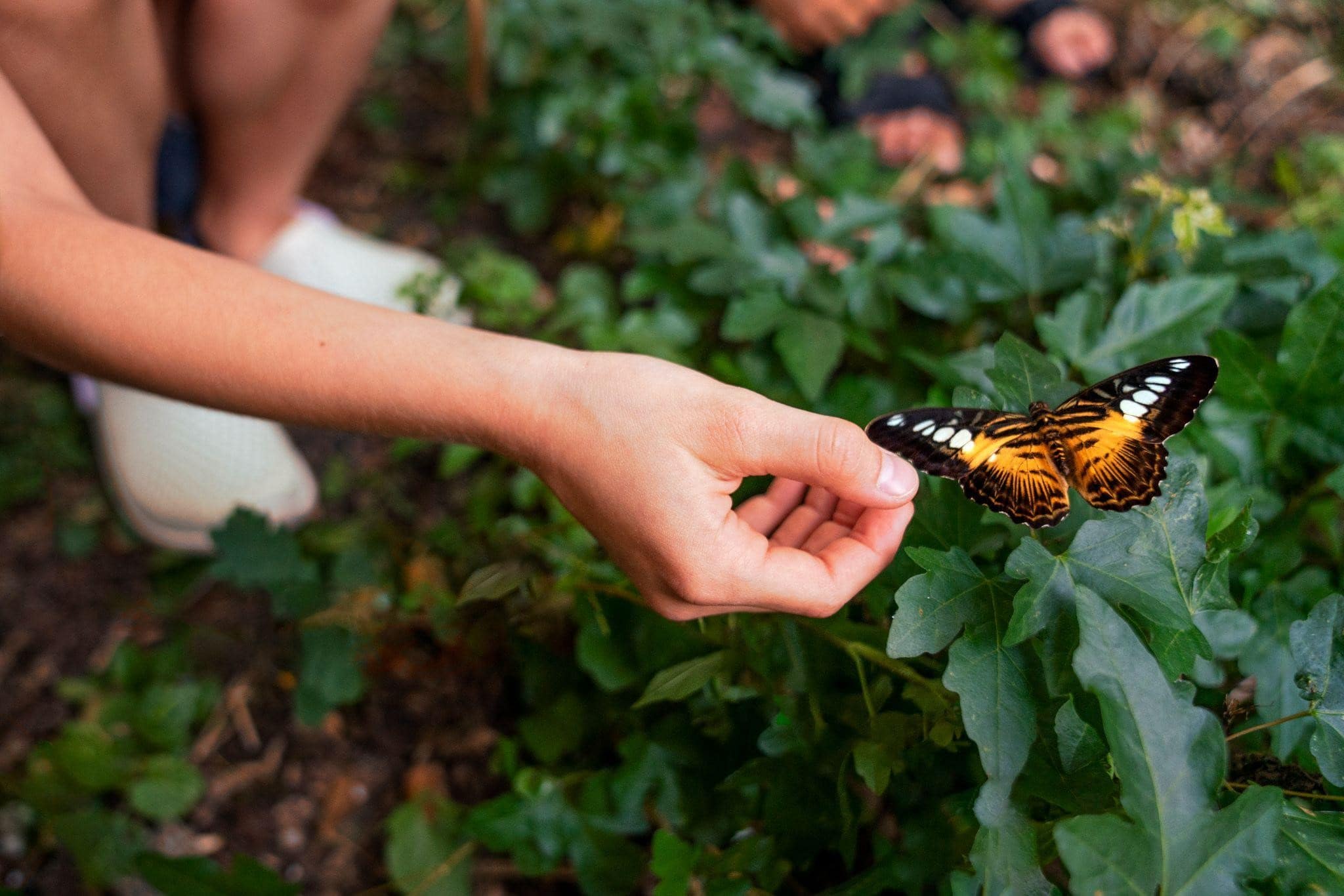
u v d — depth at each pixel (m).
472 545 0.61
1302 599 0.52
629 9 0.81
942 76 0.96
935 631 0.46
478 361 0.47
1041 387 0.48
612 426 0.46
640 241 0.65
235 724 0.64
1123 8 1.03
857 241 0.64
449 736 0.63
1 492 0.70
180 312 0.47
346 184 0.89
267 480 0.67
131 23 0.59
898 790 0.50
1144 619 0.47
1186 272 0.58
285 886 0.53
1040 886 0.44
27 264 0.48
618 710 0.56
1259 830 0.42
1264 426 0.53
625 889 0.55
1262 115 0.93
